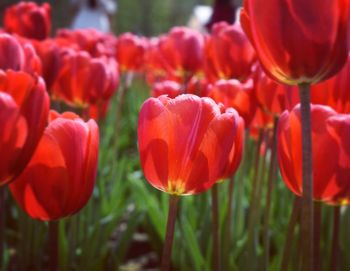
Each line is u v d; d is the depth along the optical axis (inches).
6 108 9.6
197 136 10.5
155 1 427.8
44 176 10.8
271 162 17.0
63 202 11.0
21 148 10.0
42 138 10.6
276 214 25.2
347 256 21.1
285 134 11.2
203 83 20.9
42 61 18.2
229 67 19.6
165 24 430.9
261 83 15.8
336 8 9.3
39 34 25.7
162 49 24.4
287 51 9.6
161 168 10.7
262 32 9.7
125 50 32.9
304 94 10.0
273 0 9.5
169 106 10.5
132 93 54.6
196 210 25.5
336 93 12.8
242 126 12.5
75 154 10.8
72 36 27.2
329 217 21.0
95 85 20.5
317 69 9.7
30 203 11.1
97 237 21.0
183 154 10.6
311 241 10.2
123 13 421.7
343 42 9.7
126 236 22.5
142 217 24.6
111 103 44.0
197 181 10.7
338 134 10.8
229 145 10.7
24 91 10.0
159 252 25.5
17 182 10.9
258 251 20.7
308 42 9.5
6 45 13.7
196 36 24.2
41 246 21.5
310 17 9.3
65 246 19.3
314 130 10.9
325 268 21.0
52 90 20.9
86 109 21.5
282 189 26.0
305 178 10.1
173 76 28.9
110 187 29.7
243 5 10.4
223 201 22.3
